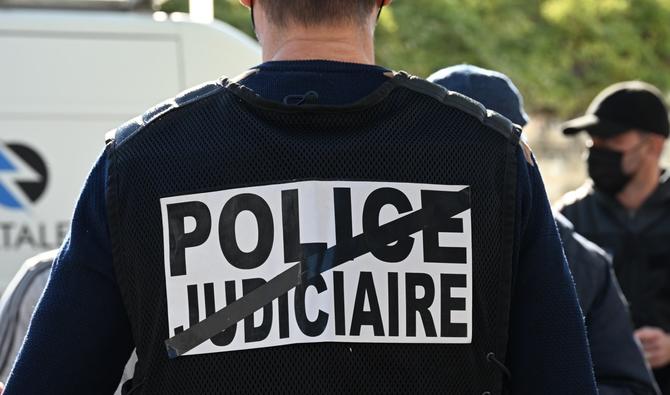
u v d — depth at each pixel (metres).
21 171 4.61
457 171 1.60
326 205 1.57
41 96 4.64
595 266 2.80
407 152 1.59
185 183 1.59
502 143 1.63
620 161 4.11
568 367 1.62
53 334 1.59
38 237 4.62
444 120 1.62
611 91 4.23
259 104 1.60
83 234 1.62
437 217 1.59
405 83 1.64
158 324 1.58
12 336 2.47
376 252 1.57
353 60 1.66
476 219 1.60
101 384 1.64
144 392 1.59
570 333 1.63
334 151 1.58
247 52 4.79
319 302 1.56
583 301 2.75
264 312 1.56
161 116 1.63
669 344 3.87
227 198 1.58
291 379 1.54
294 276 1.56
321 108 1.59
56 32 4.66
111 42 4.69
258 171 1.58
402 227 1.58
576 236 2.83
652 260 4.04
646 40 10.13
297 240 1.56
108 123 4.68
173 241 1.58
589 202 4.20
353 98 1.62
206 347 1.56
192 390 1.56
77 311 1.60
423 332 1.57
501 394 1.64
